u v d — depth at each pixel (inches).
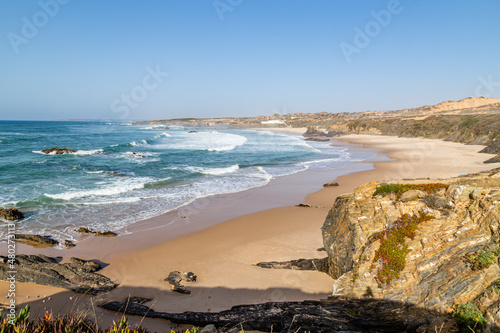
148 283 395.2
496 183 336.8
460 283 257.0
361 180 1028.5
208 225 610.5
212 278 403.5
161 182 967.0
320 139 2829.7
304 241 519.8
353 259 347.6
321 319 270.1
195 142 2402.8
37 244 499.5
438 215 339.9
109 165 1235.9
